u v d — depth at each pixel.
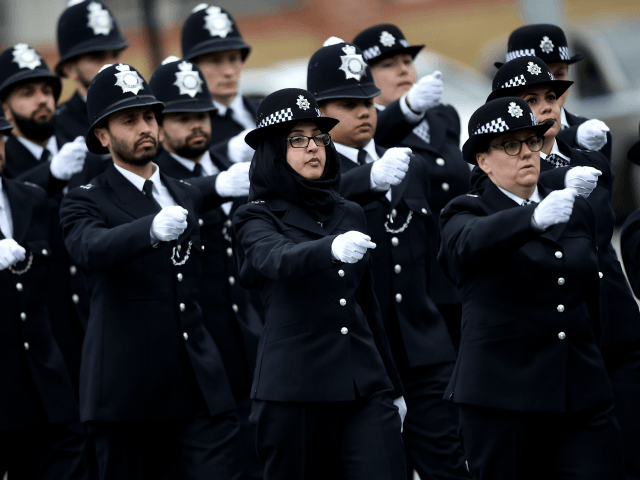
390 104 28.53
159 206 24.72
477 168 22.73
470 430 21.64
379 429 21.56
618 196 52.78
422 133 29.59
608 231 25.44
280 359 21.59
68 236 23.95
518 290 21.14
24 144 30.69
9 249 23.94
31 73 30.27
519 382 21.08
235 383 27.55
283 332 21.69
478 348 21.41
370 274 22.53
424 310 26.72
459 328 28.64
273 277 20.73
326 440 21.67
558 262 21.05
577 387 21.16
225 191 26.11
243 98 33.12
